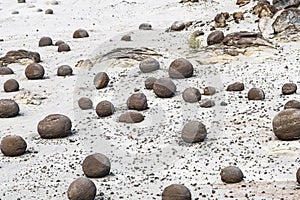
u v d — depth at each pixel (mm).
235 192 15234
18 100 28391
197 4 54531
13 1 63688
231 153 18562
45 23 53469
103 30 48688
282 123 19172
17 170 18484
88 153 19641
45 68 35125
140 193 15570
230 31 40000
